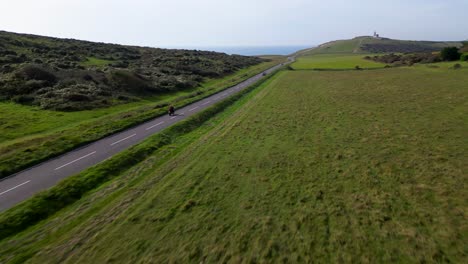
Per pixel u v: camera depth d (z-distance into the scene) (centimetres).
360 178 1786
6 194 1877
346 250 1149
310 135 2764
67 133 3069
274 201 1577
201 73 8794
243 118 3666
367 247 1159
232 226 1366
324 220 1362
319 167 2000
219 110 4619
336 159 2123
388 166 1931
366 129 2828
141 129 3438
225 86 7044
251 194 1677
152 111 4247
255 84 7381
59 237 1413
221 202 1605
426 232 1231
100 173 2189
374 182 1722
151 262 1158
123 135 3197
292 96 5122
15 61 5809
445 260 1066
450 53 9081
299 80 7594
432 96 4197
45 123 3453
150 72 7362
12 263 1230
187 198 1677
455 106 3447
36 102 4128
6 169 2186
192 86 6938
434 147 2209
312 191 1661
